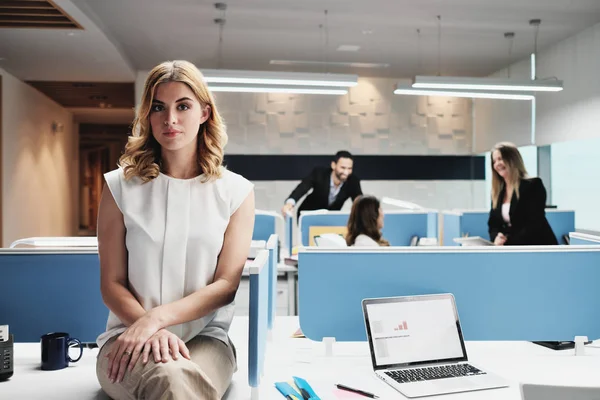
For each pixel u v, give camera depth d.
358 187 5.59
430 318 1.75
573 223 4.96
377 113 7.77
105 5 4.80
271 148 7.59
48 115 9.05
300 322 1.87
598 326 1.93
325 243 3.54
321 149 7.67
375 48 6.26
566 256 1.92
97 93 8.66
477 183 7.94
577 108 5.64
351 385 1.51
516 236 3.75
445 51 6.39
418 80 4.97
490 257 1.91
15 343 1.95
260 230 4.30
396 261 1.89
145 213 1.52
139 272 1.50
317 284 1.88
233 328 2.16
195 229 1.52
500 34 5.70
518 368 1.67
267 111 7.58
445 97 7.90
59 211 9.84
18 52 5.88
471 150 7.96
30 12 4.57
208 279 1.54
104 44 5.60
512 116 6.87
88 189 15.05
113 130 13.27
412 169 7.84
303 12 5.02
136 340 1.32
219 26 5.43
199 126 1.59
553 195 6.29
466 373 1.59
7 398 1.43
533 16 5.12
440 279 1.90
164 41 5.98
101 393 1.47
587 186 5.61
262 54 6.55
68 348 1.73
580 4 4.81
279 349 1.89
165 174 1.58
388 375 1.58
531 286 1.91
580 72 5.59
